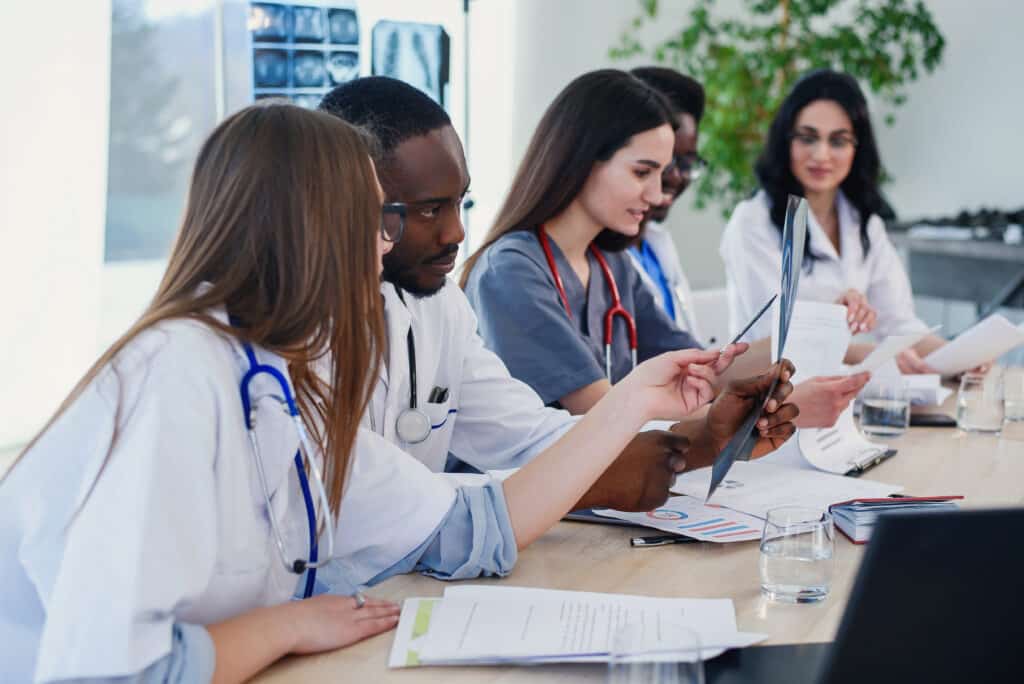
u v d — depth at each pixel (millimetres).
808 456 1705
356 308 1043
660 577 1242
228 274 998
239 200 998
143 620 881
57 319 2709
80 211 2732
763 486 1576
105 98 2768
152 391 929
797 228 1291
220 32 2721
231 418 970
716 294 2939
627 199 1915
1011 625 688
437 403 1562
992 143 4945
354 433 1092
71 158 2693
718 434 1459
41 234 2650
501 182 4090
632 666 788
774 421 1447
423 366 1534
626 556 1314
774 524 1179
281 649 998
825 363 1707
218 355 972
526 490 1275
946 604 680
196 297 990
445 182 1418
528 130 4188
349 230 1024
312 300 1001
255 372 996
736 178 4414
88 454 928
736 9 4875
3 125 2553
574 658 997
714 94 4383
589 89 1905
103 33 2738
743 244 2826
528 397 1634
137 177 3783
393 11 3188
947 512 665
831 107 2684
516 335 1867
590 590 1204
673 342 2221
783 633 1081
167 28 3676
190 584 914
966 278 4445
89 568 875
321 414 1068
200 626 947
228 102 2750
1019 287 4207
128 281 3506
